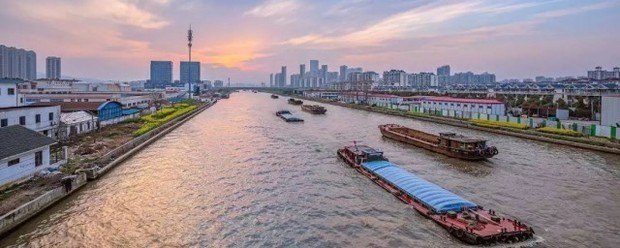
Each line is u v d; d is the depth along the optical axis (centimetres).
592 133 5947
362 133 7581
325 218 2853
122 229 2653
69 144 5294
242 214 2944
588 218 2831
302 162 4791
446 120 8888
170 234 2578
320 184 3756
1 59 19688
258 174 4172
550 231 2588
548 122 6856
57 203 3106
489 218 2595
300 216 2898
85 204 3139
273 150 5656
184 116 10444
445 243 2391
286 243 2444
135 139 5672
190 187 3659
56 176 3481
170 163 4725
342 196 3356
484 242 2309
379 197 3300
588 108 8150
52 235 2538
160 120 8581
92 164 4072
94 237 2520
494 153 4766
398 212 2925
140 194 3425
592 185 3688
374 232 2589
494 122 7731
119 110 8338
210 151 5572
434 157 5112
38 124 5094
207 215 2923
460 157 4900
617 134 5541
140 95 13462
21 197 2933
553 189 3572
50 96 9744
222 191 3534
